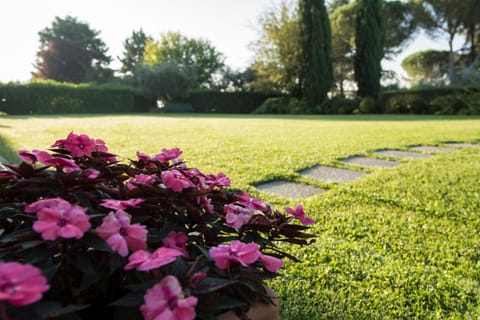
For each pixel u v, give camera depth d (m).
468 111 15.14
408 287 1.37
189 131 7.56
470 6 21.61
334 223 2.12
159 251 0.61
